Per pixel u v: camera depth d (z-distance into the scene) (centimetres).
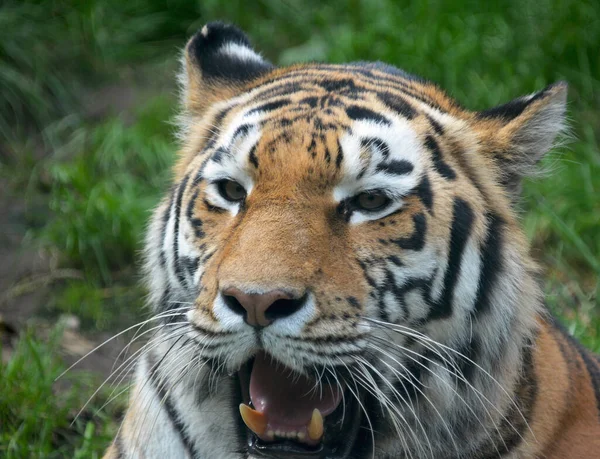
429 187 743
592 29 1689
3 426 1108
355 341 704
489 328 772
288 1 1911
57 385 1225
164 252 807
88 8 1838
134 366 974
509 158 813
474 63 1662
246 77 870
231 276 677
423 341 747
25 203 1608
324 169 716
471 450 793
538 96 814
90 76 1800
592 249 1460
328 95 778
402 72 870
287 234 695
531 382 816
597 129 1641
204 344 709
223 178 749
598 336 1223
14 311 1399
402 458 800
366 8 1797
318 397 741
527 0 1708
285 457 721
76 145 1670
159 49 1866
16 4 1811
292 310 681
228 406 797
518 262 788
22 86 1708
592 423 850
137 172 1642
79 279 1479
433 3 1711
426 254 733
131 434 857
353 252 714
